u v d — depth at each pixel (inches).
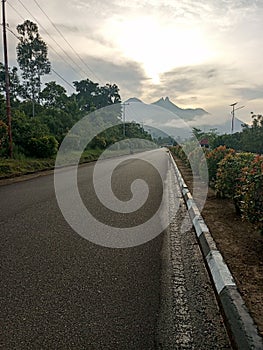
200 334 97.5
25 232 204.2
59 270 144.3
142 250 177.3
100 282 132.6
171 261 160.6
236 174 267.7
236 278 132.7
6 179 524.7
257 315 103.1
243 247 173.3
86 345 91.2
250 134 1117.7
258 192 173.0
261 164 177.2
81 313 107.9
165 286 130.6
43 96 1721.2
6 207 283.0
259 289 122.5
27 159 772.6
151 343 92.7
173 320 104.9
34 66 1712.6
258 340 88.7
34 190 392.8
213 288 129.3
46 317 105.0
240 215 250.4
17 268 145.4
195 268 151.4
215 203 304.5
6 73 717.9
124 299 118.3
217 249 166.1
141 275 141.3
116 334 96.5
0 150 706.8
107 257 163.6
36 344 91.4
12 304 113.1
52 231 208.2
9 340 93.1
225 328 100.7
